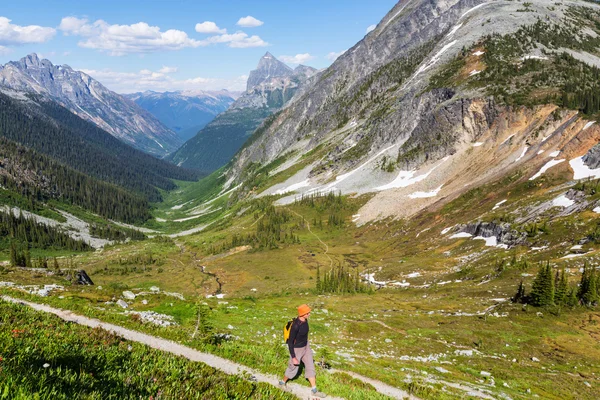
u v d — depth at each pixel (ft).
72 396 24.25
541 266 185.57
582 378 112.47
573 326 158.10
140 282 477.77
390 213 574.97
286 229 649.20
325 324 164.86
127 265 581.53
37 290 113.70
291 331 45.11
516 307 186.80
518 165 453.99
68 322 54.39
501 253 299.58
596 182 317.01
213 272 513.04
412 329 165.68
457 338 152.25
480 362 125.80
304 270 452.76
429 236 436.35
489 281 252.83
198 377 37.04
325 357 89.76
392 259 410.11
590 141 390.83
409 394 65.72
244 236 655.35
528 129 505.66
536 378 110.63
